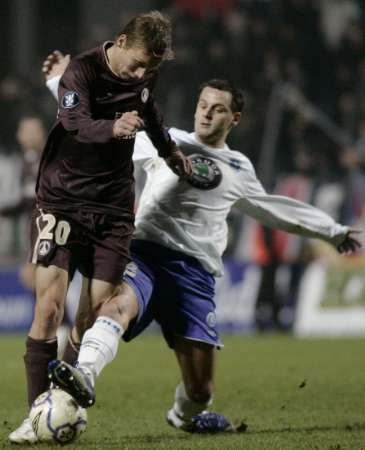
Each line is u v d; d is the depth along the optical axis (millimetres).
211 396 22953
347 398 28844
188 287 22422
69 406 18922
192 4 68125
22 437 19281
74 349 21172
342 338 55656
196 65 65562
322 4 70688
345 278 59906
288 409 26516
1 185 56469
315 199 63500
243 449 19156
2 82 65750
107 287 20062
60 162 20000
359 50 70750
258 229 61094
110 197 20125
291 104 66438
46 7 69375
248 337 55719
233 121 23125
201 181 22578
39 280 19797
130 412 25969
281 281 59156
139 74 19578
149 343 52062
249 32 68188
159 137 21234
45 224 19859
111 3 70000
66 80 19484
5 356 41719
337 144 66000
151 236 22516
